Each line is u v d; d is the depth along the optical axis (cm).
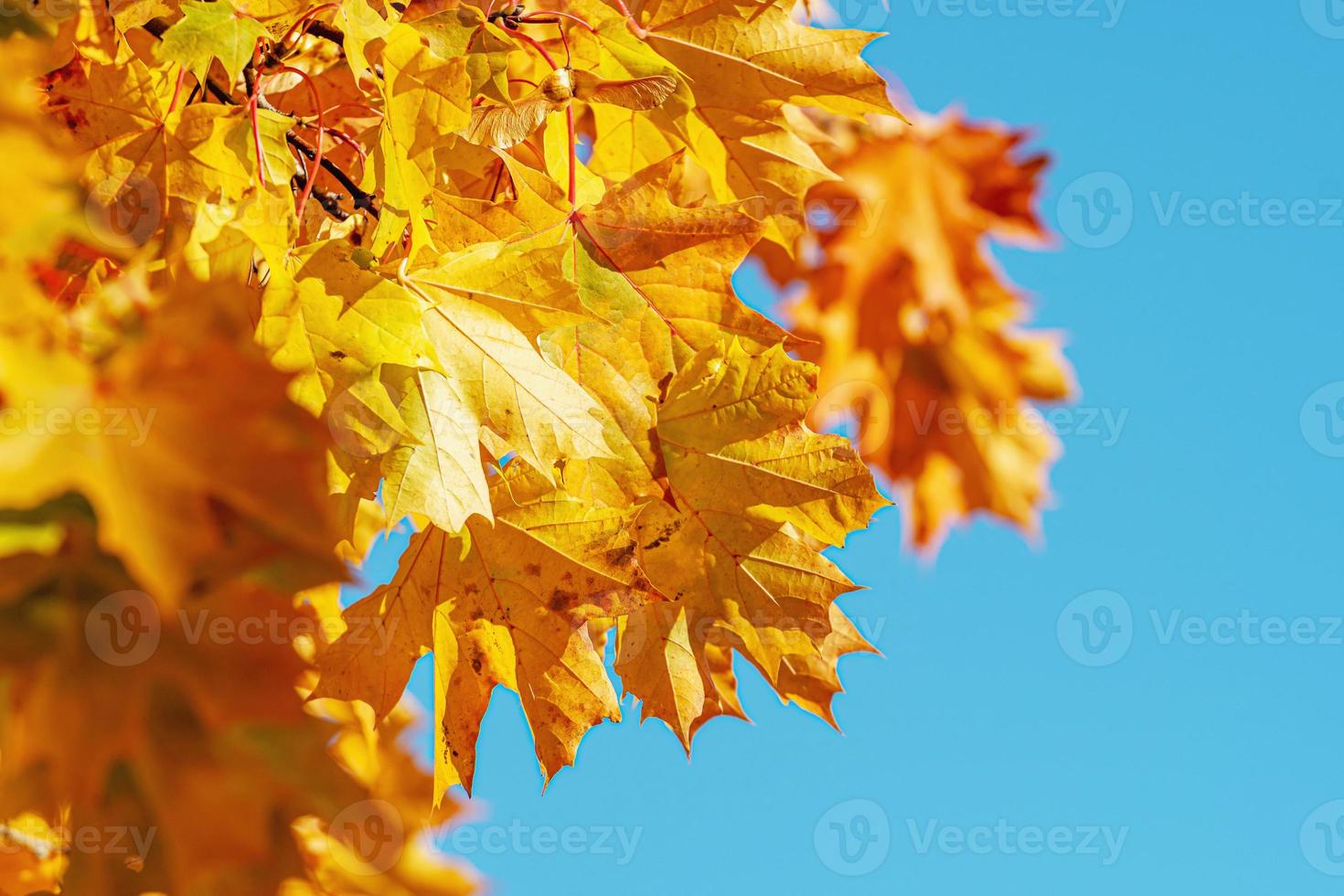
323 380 166
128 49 167
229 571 138
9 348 136
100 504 133
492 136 172
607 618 172
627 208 174
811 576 175
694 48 176
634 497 173
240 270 164
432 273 170
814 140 187
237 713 149
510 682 172
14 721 143
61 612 144
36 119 146
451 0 175
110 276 161
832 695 175
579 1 176
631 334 174
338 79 178
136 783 150
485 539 172
